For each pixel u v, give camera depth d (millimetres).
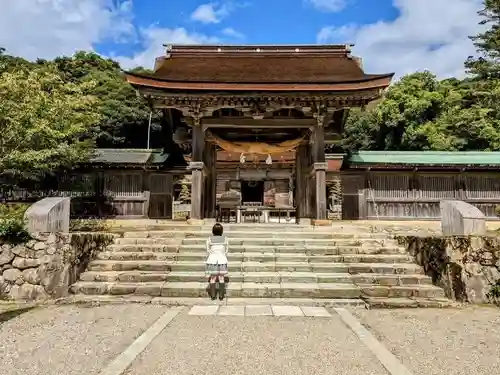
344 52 16562
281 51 16688
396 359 4594
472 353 4848
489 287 7746
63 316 6535
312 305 7430
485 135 26453
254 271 8914
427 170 16281
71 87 14391
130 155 17250
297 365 4383
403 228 14492
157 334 5500
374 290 7934
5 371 4203
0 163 11562
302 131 16078
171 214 16594
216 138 15633
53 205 8633
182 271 8836
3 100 11297
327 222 13133
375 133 40688
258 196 25906
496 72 24672
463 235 8180
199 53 16703
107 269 8922
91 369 4270
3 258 7965
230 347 4980
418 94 36625
